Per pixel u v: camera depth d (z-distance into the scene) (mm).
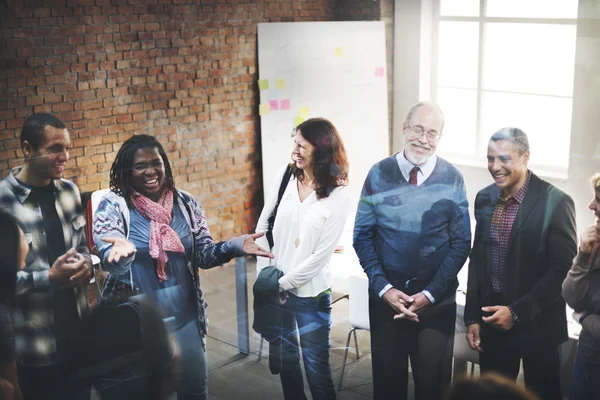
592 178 2676
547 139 2773
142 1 2867
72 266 2754
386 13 2967
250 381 2861
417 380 2869
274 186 2910
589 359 2662
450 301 2803
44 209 2746
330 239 2889
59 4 2734
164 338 2814
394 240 2797
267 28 3086
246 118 3135
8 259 2719
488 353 2809
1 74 2670
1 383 2740
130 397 2795
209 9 2992
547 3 2764
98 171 2818
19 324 2729
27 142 2736
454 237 2781
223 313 2893
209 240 2873
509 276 2748
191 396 2824
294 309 2900
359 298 2859
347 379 2879
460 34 2889
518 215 2711
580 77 2701
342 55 3039
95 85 2830
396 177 2785
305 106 3096
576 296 2682
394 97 3074
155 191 2789
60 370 2773
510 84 2793
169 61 2961
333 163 2867
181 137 3025
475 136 2846
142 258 2771
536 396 2744
